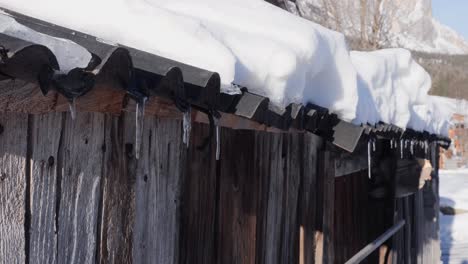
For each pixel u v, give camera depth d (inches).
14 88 48.4
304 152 136.5
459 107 1654.8
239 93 68.7
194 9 101.8
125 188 69.4
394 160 237.3
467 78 1967.3
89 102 57.5
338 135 112.3
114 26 70.4
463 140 1667.1
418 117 233.5
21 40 40.3
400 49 224.1
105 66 46.7
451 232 683.4
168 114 73.9
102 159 65.4
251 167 106.4
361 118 131.3
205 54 70.2
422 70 238.8
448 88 1913.1
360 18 594.2
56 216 59.1
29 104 51.6
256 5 116.5
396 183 241.6
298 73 90.7
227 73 69.6
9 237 54.1
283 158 124.0
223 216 97.0
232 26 99.5
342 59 115.5
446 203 871.1
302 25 104.7
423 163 239.9
